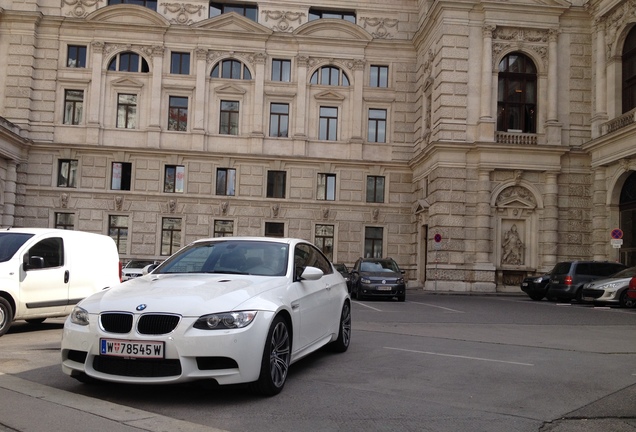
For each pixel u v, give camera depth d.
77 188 36.44
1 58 36.44
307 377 7.51
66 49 37.03
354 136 37.81
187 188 36.94
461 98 32.12
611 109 30.36
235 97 37.53
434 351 9.82
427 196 34.34
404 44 38.41
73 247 12.14
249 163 37.38
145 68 37.34
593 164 31.36
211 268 7.54
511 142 31.97
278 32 37.66
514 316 16.97
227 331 5.86
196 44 37.41
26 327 12.44
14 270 10.88
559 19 32.84
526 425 5.59
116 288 6.72
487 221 31.59
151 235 36.56
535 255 31.98
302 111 37.62
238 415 5.68
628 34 29.92
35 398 6.04
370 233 38.06
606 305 21.94
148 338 5.77
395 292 23.05
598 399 6.63
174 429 5.14
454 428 5.45
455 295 29.36
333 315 8.77
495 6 32.22
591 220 32.06
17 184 36.06
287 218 37.38
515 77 33.12
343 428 5.37
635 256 28.64
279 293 6.80
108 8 36.59
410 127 38.38
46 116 36.59
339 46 38.19
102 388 6.57
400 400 6.44
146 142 36.72
